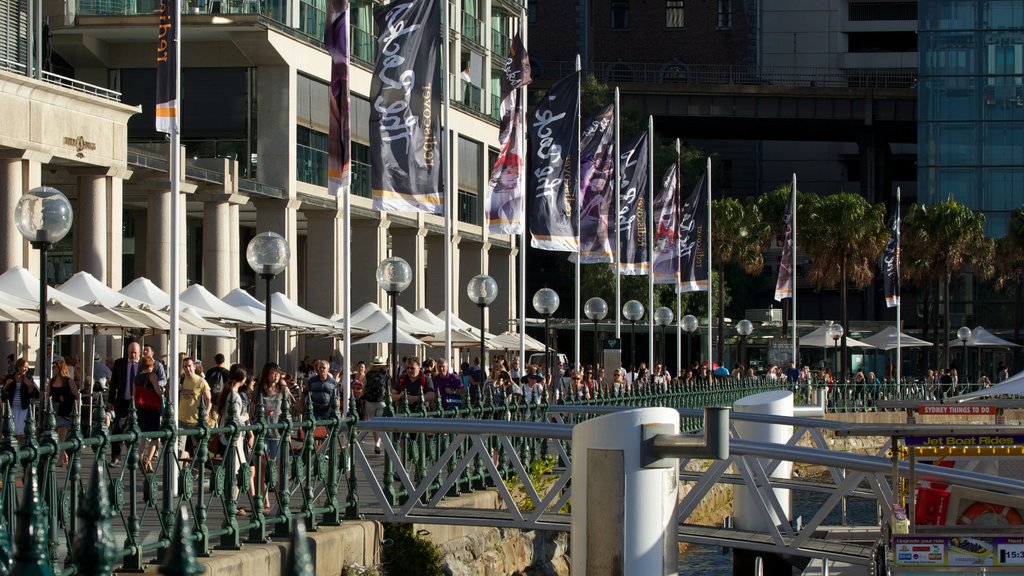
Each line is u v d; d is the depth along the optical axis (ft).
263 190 208.95
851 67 500.74
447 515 77.56
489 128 296.71
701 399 185.78
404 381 116.26
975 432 57.82
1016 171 384.88
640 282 352.28
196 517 59.06
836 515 144.56
